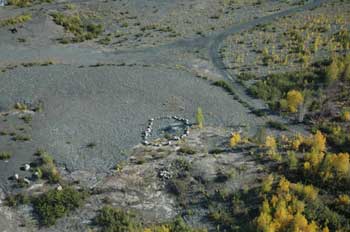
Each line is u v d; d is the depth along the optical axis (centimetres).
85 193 3384
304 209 3167
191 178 3497
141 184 3475
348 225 3080
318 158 3562
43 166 3638
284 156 3747
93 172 3609
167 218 3206
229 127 4228
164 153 3791
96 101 4569
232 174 3503
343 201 3247
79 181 3512
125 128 4147
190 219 3184
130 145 3912
